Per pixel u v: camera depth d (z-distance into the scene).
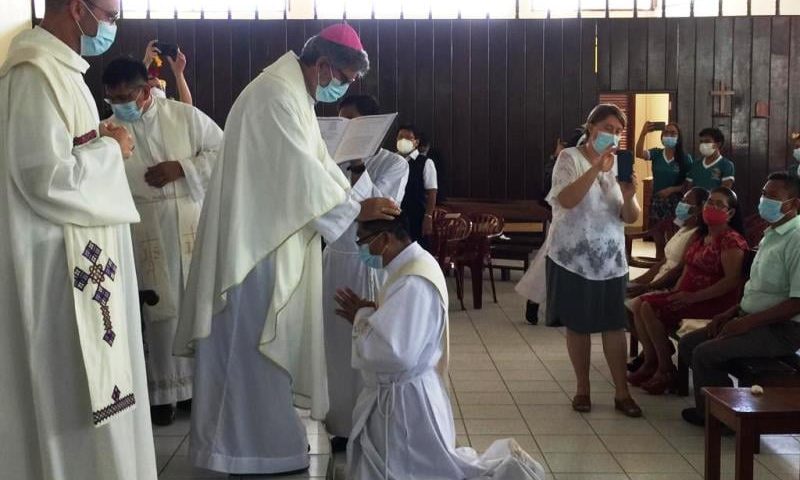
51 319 2.48
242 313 3.36
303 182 3.23
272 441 3.40
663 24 10.46
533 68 10.53
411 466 3.37
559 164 4.75
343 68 3.37
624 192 4.74
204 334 3.29
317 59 3.37
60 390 2.50
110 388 2.53
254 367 3.38
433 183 7.88
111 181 2.54
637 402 5.05
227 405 3.38
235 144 3.29
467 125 10.59
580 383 4.91
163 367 4.11
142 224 4.10
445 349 3.44
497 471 3.40
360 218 3.38
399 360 3.25
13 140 2.40
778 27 10.44
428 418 3.34
